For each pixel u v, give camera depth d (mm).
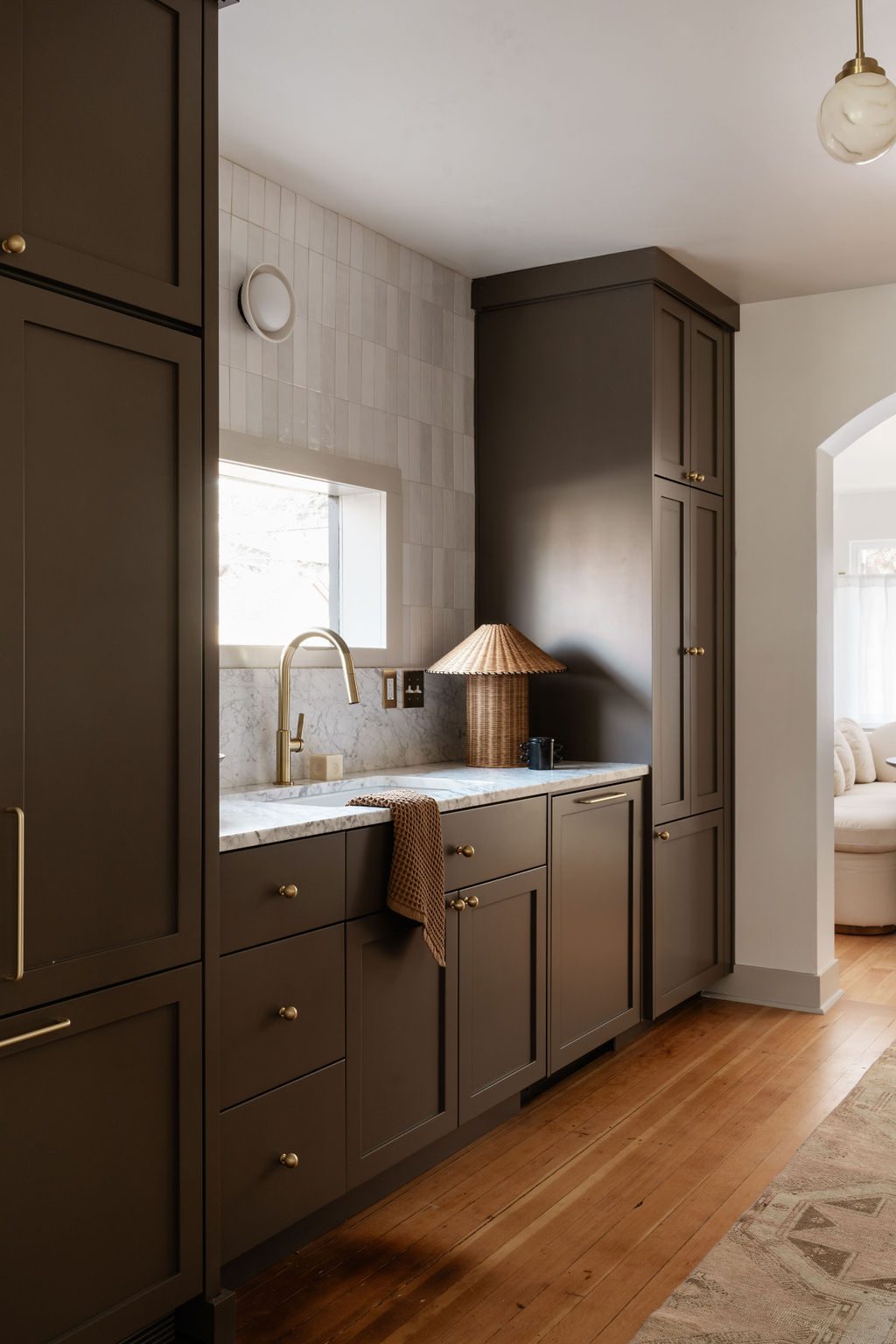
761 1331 2033
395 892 2402
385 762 3404
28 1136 1627
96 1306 1729
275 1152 2131
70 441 1689
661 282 3525
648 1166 2721
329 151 2801
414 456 3502
